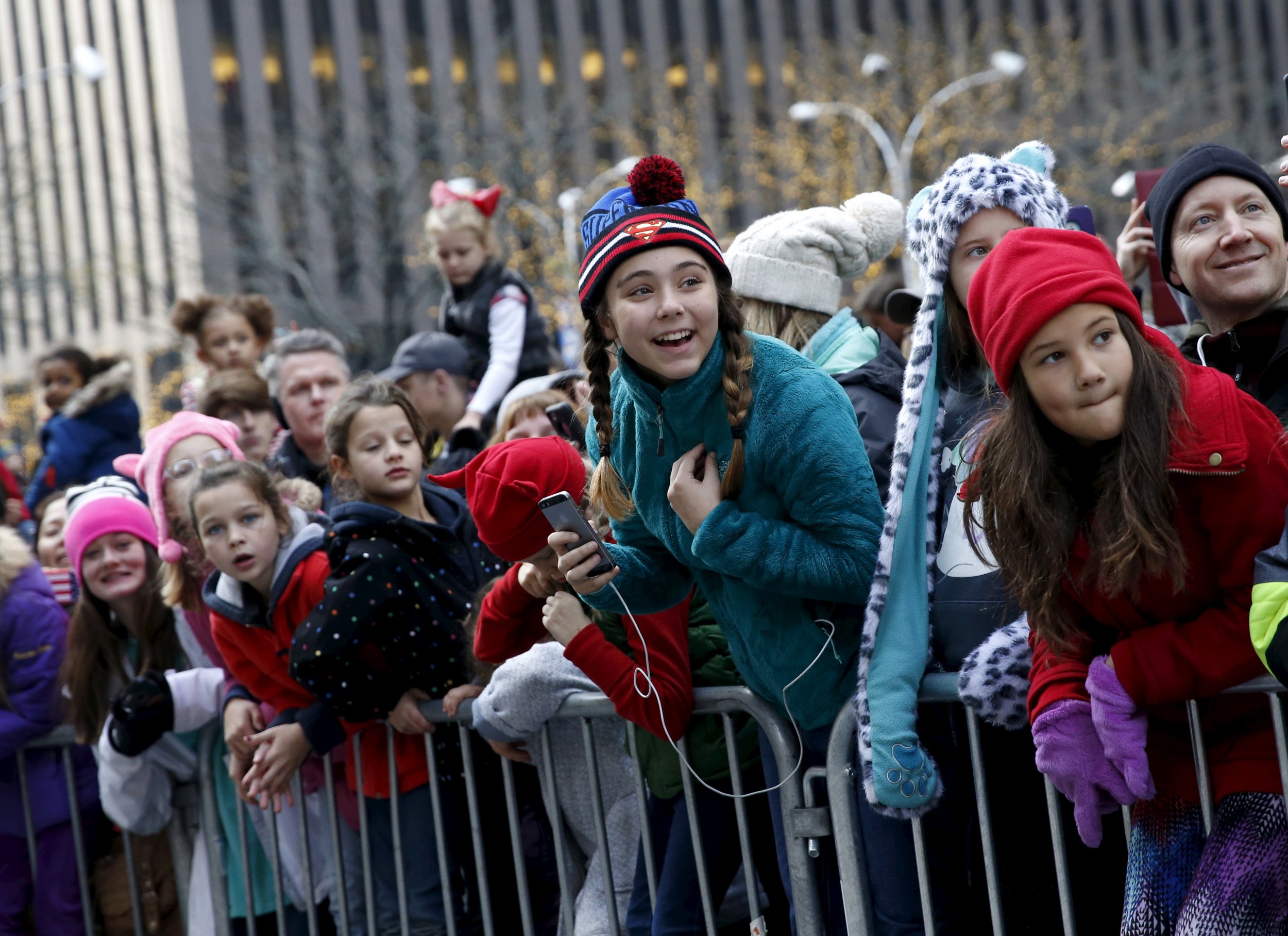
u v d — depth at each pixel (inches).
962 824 124.3
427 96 1729.8
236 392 220.7
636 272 112.5
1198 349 130.6
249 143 1408.7
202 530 163.6
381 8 1798.7
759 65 1934.1
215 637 169.6
